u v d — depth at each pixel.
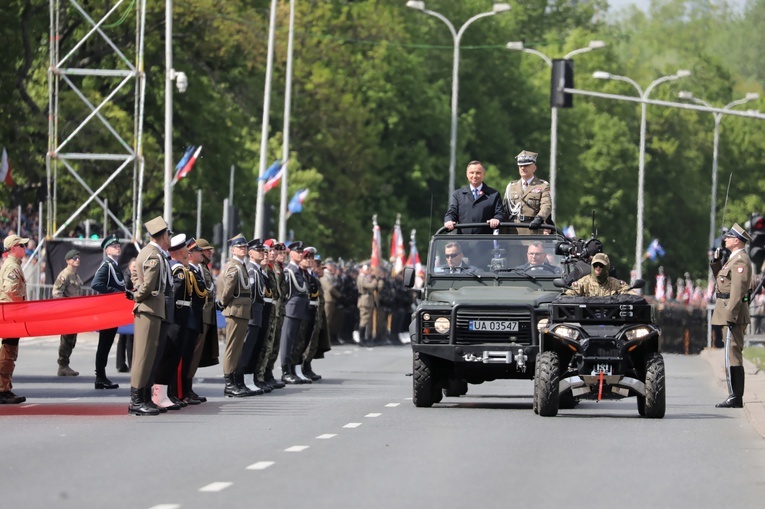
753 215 74.94
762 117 107.75
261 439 43.31
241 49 164.50
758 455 40.44
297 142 186.38
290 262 70.44
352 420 49.78
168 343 53.56
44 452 39.75
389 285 124.56
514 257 58.03
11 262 60.06
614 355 51.25
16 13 142.12
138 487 33.06
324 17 186.88
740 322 57.06
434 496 31.94
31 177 146.75
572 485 33.97
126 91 147.25
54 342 102.38
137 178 111.19
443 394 62.44
